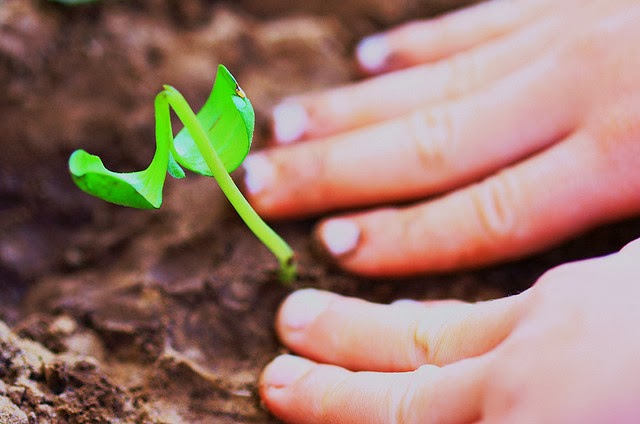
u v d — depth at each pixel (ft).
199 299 0.89
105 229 0.95
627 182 0.86
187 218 0.92
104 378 0.81
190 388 0.84
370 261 0.89
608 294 0.71
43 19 0.99
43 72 0.98
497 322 0.74
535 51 0.95
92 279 0.92
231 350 0.87
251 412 0.83
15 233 0.95
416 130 0.91
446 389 0.72
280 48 1.02
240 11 1.07
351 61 1.05
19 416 0.77
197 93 0.99
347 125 0.97
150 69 0.99
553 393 0.69
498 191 0.88
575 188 0.86
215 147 0.77
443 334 0.77
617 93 0.86
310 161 0.92
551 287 0.73
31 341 0.84
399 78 0.98
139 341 0.86
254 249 0.91
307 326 0.84
